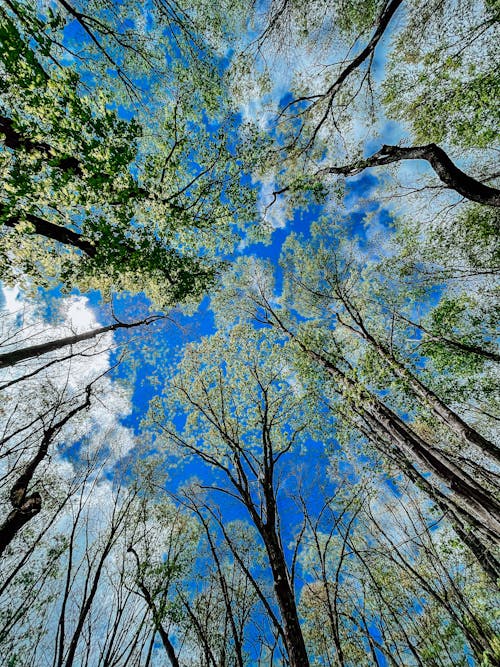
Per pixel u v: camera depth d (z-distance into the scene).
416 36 8.98
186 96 9.97
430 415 11.34
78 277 7.54
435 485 8.54
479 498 7.50
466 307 11.34
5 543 6.44
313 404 11.51
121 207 6.39
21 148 5.08
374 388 10.48
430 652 7.93
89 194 5.75
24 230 6.00
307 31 9.34
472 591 8.05
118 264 7.06
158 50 9.77
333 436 10.98
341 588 8.54
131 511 9.52
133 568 8.55
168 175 8.76
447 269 11.34
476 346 10.65
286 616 5.49
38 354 7.85
